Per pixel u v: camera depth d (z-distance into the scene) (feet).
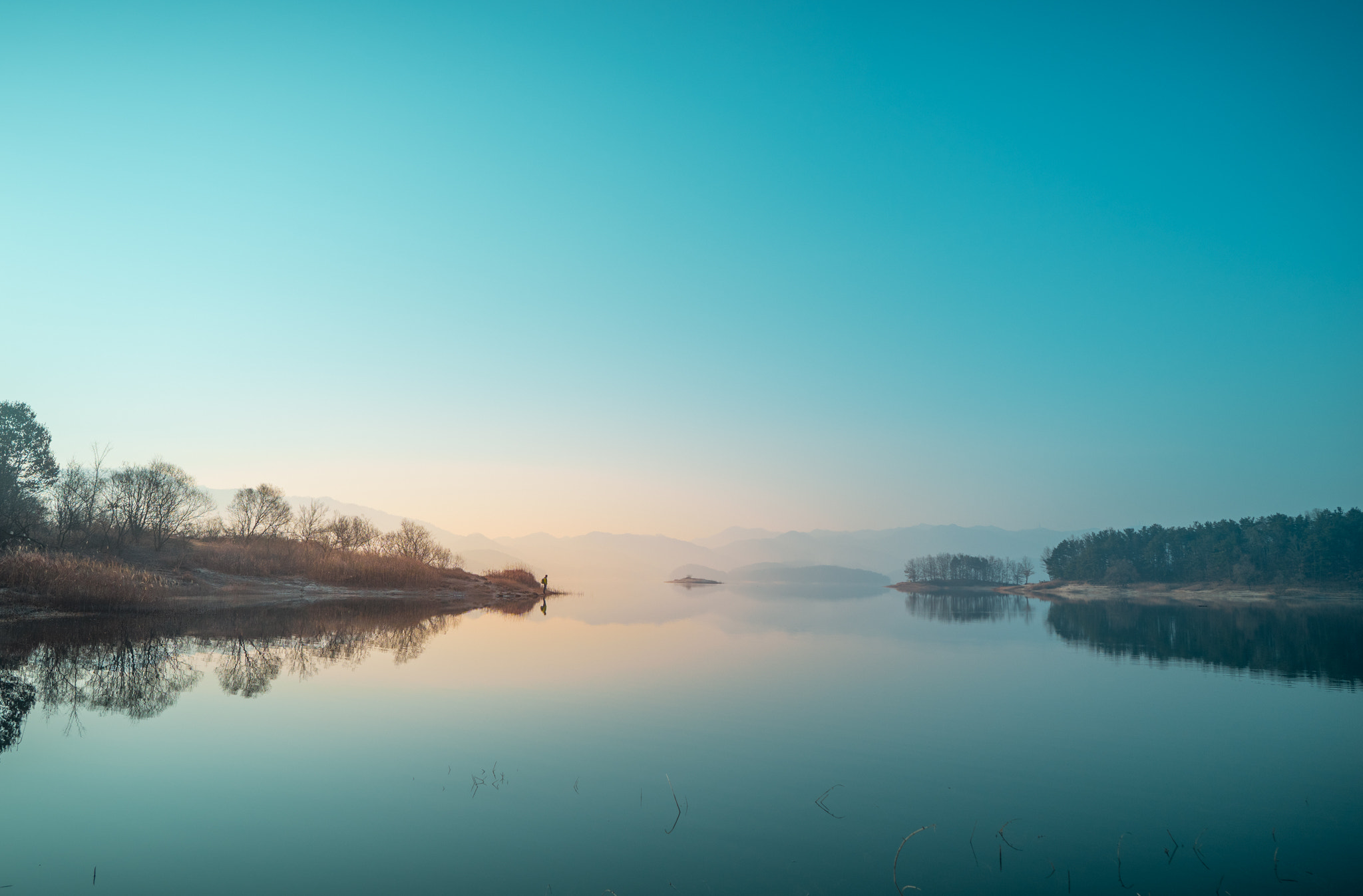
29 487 178.60
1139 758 48.80
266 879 28.89
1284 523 493.36
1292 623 198.08
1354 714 63.77
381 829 34.32
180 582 170.09
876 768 45.50
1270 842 34.94
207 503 231.50
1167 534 565.53
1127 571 530.27
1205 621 204.44
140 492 199.62
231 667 77.51
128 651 86.94
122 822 34.71
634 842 33.30
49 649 87.04
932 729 55.67
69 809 36.40
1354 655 111.14
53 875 29.07
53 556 141.69
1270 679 84.38
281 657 84.48
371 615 148.77
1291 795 41.81
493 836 33.68
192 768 43.06
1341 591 415.23
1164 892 29.58
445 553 295.69
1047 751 50.26
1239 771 46.29
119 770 42.57
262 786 40.04
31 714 55.47
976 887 29.45
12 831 33.45
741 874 30.17
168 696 62.18
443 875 29.48
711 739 51.26
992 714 61.67
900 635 137.08
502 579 279.08
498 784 41.04
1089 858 32.73
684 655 95.30
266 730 51.67
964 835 35.12
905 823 36.50
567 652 95.66
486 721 55.06
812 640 121.80
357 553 234.99
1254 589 443.73
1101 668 92.84
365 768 43.37
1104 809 39.14
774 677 78.28
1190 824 37.11
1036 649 114.52
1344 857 33.24
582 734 51.72
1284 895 29.43
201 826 34.35
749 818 36.68
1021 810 38.73
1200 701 69.41
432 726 53.21
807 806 38.63
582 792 40.04
